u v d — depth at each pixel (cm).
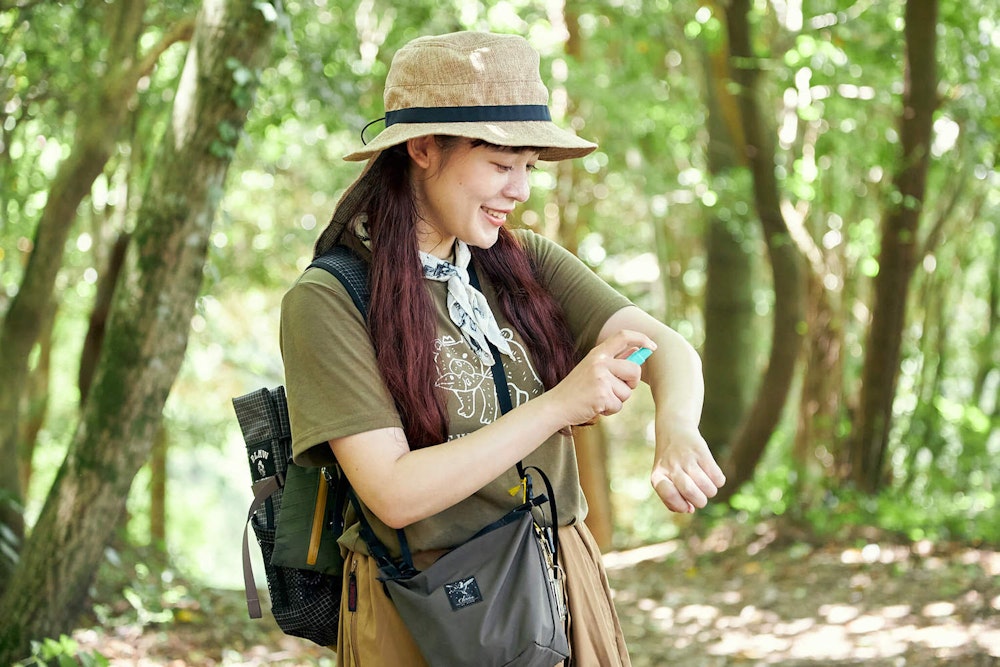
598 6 1059
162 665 519
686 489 182
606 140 1130
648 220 1424
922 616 599
